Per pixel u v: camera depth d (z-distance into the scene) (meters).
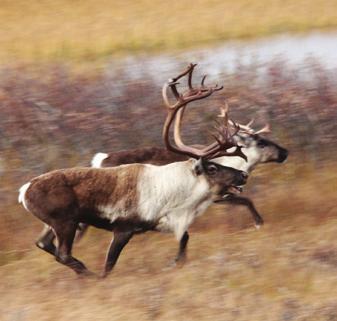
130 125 50.94
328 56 71.06
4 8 94.25
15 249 41.16
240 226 42.81
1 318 34.03
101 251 40.56
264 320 32.59
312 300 34.03
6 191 46.12
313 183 47.38
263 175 48.09
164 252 39.69
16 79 58.75
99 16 91.31
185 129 50.91
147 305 33.88
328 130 51.12
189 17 89.81
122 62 72.62
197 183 37.00
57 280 37.19
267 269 36.66
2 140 50.06
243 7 92.25
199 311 33.31
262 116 52.12
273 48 76.56
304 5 91.94
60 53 78.31
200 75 63.53
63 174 36.28
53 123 50.62
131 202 36.41
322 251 38.44
